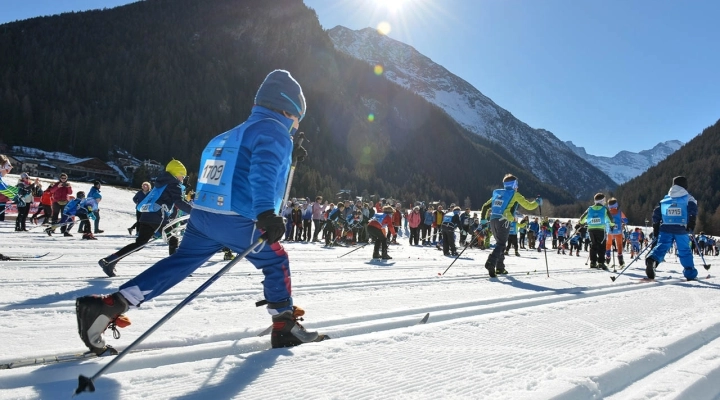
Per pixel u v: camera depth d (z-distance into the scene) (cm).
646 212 10550
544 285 629
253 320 358
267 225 219
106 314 230
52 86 11231
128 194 2938
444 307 445
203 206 242
